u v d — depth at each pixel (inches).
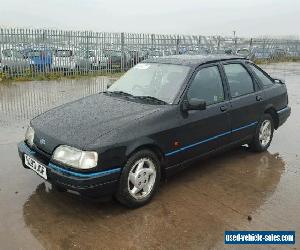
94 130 153.9
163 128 167.6
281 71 771.4
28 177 191.5
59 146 151.7
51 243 135.9
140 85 200.5
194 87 188.2
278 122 249.3
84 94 446.6
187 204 168.1
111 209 162.1
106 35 640.4
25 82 532.4
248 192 181.9
